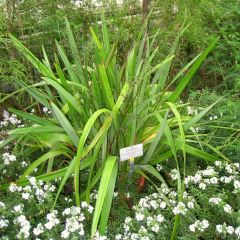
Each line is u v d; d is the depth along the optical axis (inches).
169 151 89.7
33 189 82.1
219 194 81.2
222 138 98.8
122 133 86.8
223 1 145.9
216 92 128.1
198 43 127.7
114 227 80.3
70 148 93.3
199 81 136.8
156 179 95.7
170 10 112.6
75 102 87.5
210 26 142.8
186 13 109.6
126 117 84.8
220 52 137.3
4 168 93.5
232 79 130.3
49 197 79.7
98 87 87.1
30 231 77.6
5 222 75.7
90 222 81.4
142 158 91.2
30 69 108.7
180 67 130.7
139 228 78.2
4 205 77.8
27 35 115.6
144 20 98.9
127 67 89.1
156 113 86.4
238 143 95.6
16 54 111.3
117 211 83.8
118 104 79.8
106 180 76.0
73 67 105.2
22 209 79.4
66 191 92.6
